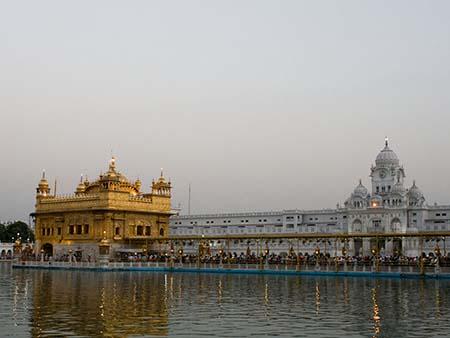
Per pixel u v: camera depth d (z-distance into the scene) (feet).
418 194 523.29
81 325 109.70
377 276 261.65
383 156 580.71
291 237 310.24
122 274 293.64
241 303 150.61
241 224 564.71
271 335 101.55
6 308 134.92
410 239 467.93
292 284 217.56
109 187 390.63
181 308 139.23
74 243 405.39
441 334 102.83
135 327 108.68
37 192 438.40
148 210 412.36
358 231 513.04
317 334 102.78
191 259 341.41
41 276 273.75
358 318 122.21
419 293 177.06
